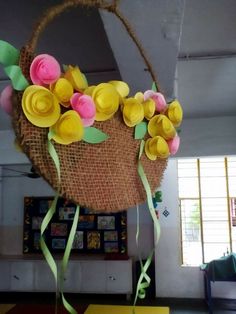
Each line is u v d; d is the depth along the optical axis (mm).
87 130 580
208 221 6160
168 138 750
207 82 3365
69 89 560
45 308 3816
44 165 545
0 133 5285
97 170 605
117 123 649
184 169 6332
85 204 586
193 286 6043
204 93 3725
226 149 4676
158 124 719
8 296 6281
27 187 6863
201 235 6152
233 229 6066
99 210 612
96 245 6539
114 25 1451
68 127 533
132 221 6500
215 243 6102
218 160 6234
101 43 2473
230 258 5336
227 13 2104
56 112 536
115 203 631
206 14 2109
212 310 5363
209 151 4711
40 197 6781
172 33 1523
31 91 520
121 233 6500
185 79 3262
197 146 4754
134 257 6312
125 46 1628
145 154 714
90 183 594
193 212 6227
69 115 542
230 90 3637
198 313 5246
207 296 5535
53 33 2303
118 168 640
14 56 538
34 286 6230
